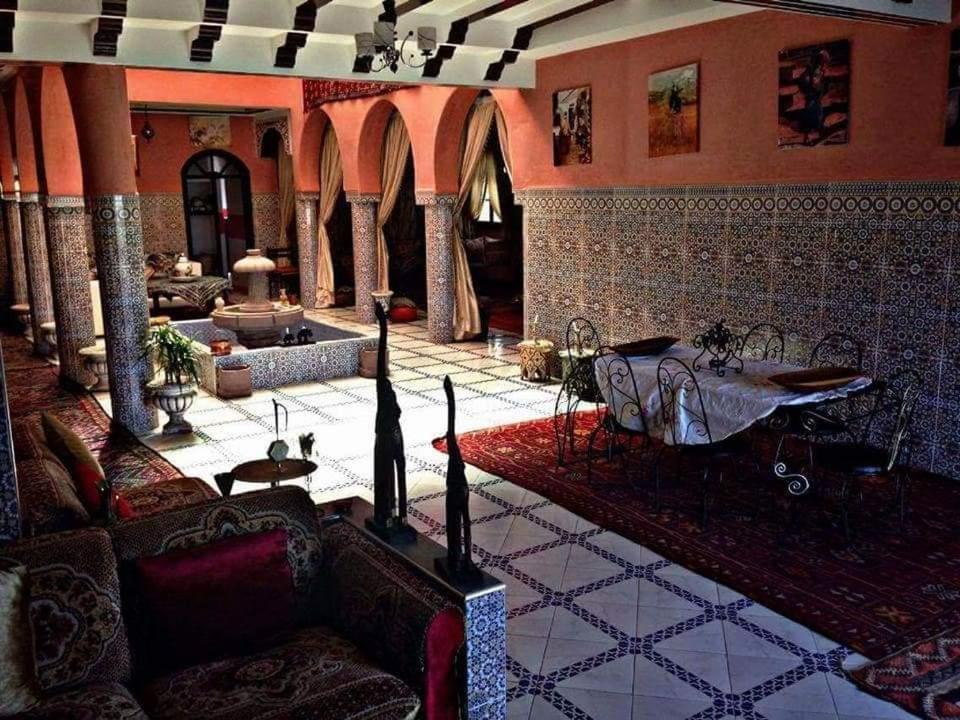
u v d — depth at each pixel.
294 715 2.39
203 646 2.75
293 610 2.94
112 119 6.58
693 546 4.61
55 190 8.34
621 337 7.88
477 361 9.55
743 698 3.27
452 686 2.64
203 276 13.91
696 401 4.93
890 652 3.54
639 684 3.37
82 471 3.66
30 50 5.86
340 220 15.09
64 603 2.55
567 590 4.17
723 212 6.66
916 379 5.52
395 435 3.10
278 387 8.59
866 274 5.72
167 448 6.58
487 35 7.33
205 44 6.28
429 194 10.30
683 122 6.88
